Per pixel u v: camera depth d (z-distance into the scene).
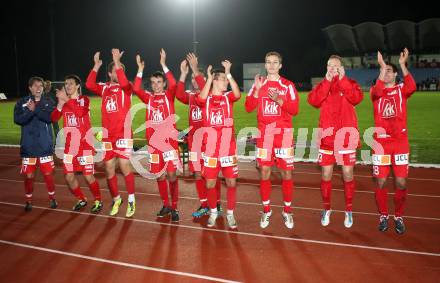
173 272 4.88
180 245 5.63
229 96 6.03
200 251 5.43
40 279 4.77
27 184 7.13
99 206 7.07
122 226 6.38
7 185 9.05
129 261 5.18
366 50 50.44
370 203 7.38
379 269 4.87
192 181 9.18
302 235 5.94
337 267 4.94
